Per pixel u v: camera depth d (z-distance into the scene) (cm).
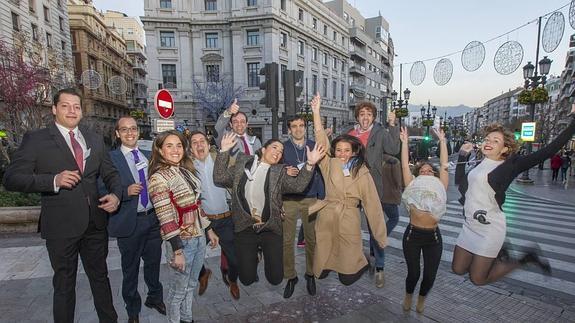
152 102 3444
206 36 3528
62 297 255
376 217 328
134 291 302
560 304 351
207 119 3494
